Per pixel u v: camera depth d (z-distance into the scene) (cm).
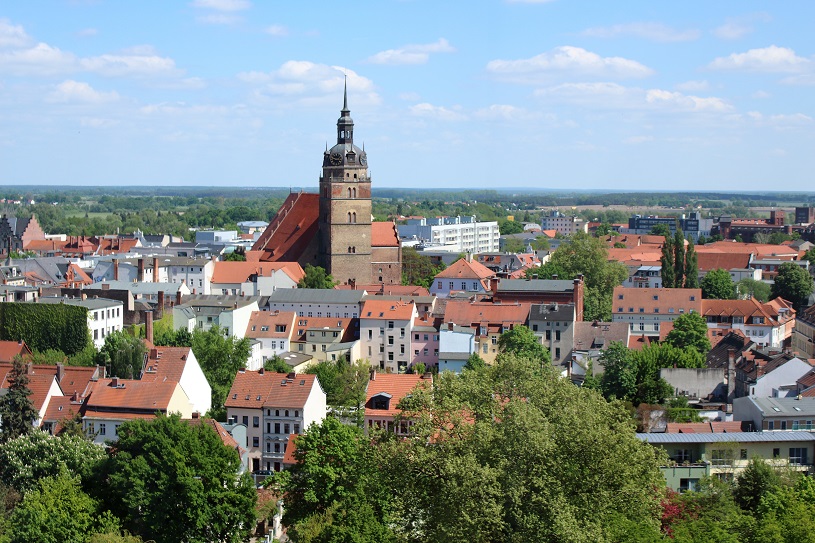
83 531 12125
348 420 18200
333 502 12538
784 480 12738
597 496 10450
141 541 12012
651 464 11181
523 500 10350
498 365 12250
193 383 18275
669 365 19750
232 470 12975
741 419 16038
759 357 19588
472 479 10131
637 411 17325
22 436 14500
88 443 14212
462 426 11138
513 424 10475
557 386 12038
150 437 12938
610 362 19550
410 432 11781
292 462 16338
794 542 10081
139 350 19312
